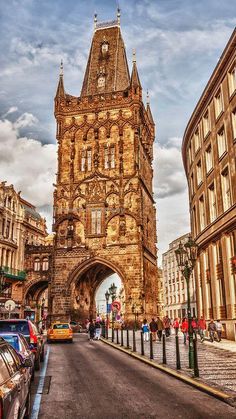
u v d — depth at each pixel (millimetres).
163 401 11000
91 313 63500
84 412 9812
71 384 13695
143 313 52906
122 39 70250
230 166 29906
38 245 72875
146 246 58438
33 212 81625
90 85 65875
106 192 57750
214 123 34125
